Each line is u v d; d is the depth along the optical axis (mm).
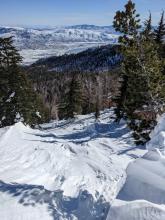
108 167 13875
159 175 6988
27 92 35656
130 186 7051
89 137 28719
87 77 132375
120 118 34719
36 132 27906
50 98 116750
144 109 22828
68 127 42688
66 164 14227
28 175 12250
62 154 15844
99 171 13133
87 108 74250
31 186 9875
